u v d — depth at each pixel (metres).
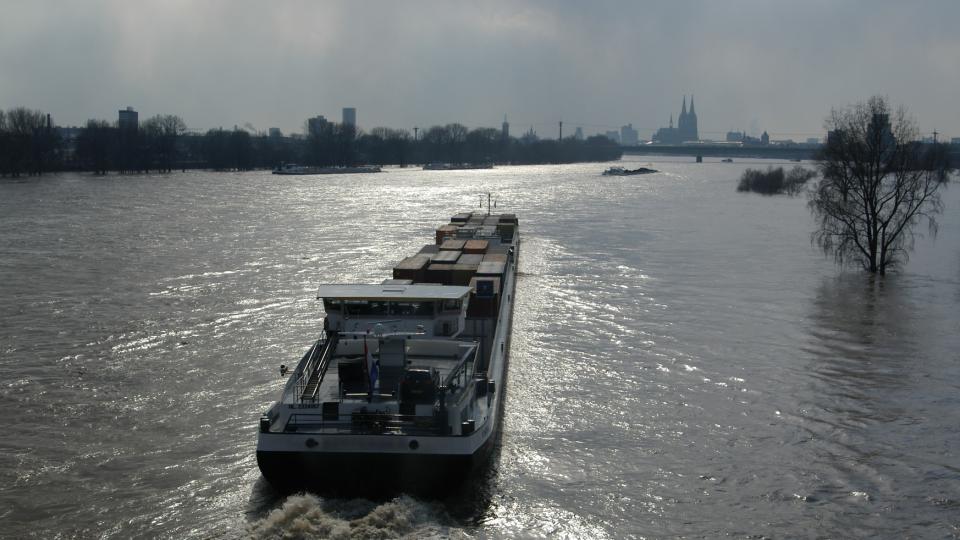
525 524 30.33
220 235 103.12
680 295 68.94
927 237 107.31
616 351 51.91
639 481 33.84
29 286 68.75
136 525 29.62
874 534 30.02
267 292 66.38
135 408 40.41
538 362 49.50
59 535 28.94
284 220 122.62
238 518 30.20
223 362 47.47
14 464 34.22
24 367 46.50
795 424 40.03
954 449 37.19
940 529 30.34
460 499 32.16
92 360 47.88
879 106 80.56
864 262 81.44
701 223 124.31
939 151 118.69
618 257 89.75
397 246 94.06
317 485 31.75
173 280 71.62
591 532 29.89
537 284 73.69
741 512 31.48
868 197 80.31
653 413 41.25
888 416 41.16
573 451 36.62
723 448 37.16
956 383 46.25
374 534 29.09
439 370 37.69
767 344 53.88
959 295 69.62
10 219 119.38
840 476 34.50
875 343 54.34
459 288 41.56
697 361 49.94
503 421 40.03
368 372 35.56
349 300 39.91
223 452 35.53
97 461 34.59
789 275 78.75
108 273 75.00
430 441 31.20
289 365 46.84
